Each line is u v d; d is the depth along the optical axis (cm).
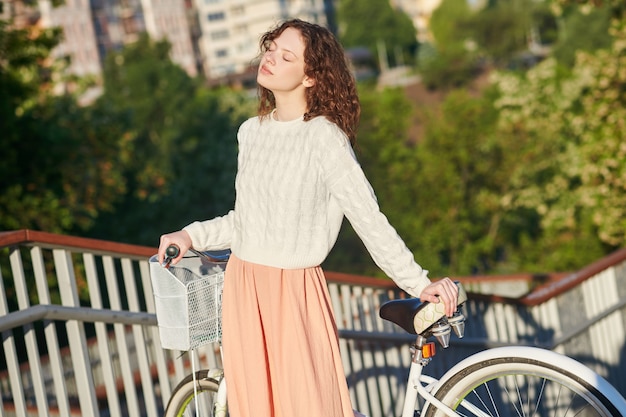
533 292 514
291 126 252
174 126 5412
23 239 325
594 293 549
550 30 11794
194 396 303
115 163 2055
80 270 1434
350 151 247
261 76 252
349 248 4084
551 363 243
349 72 254
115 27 11819
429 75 9312
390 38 12812
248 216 257
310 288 252
